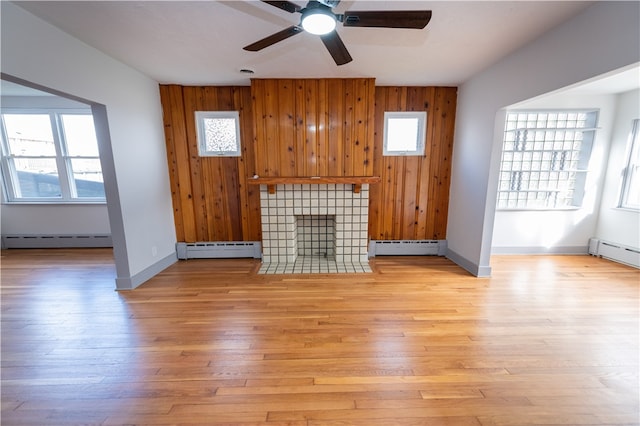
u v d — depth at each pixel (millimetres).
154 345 2025
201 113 3590
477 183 3225
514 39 2287
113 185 2750
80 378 1703
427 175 3834
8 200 4359
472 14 1882
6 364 1827
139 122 3062
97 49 2457
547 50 2172
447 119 3689
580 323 2281
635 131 3494
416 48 2438
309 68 2922
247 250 3926
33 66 1917
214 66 2859
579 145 3859
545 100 3623
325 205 3598
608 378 1695
